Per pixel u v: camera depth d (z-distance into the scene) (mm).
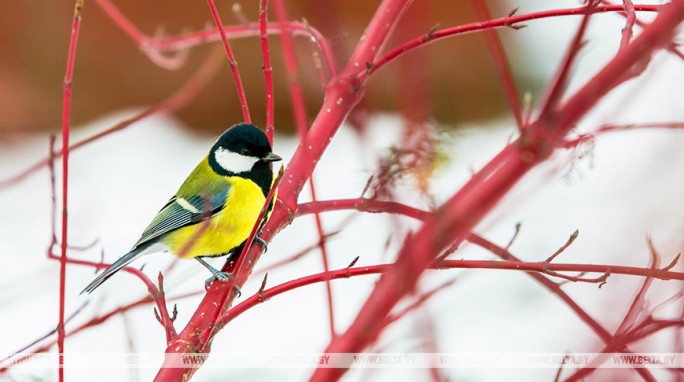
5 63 19438
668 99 12664
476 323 10828
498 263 5145
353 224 13555
